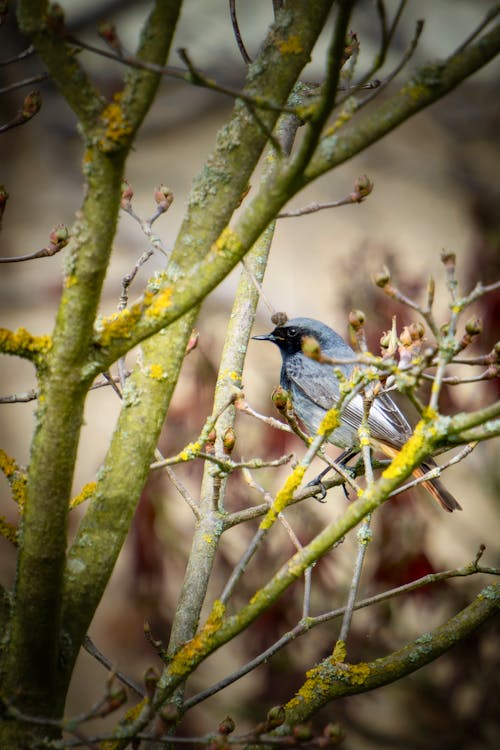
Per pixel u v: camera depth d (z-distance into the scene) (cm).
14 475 550
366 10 2047
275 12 647
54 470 461
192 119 2289
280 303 1967
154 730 455
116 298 1877
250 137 513
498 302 1245
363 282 1234
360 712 1176
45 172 2220
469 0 2136
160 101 2281
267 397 1230
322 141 454
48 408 462
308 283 2019
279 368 1617
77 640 509
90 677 1441
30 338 463
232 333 743
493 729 1142
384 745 1131
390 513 1133
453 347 461
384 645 1111
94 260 452
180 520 1238
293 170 443
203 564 672
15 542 542
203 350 1207
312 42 522
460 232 2109
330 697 575
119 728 454
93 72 2041
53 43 432
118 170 445
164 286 501
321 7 521
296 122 730
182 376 1192
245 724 1141
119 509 520
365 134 450
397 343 554
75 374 461
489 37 455
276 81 518
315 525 1127
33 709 489
